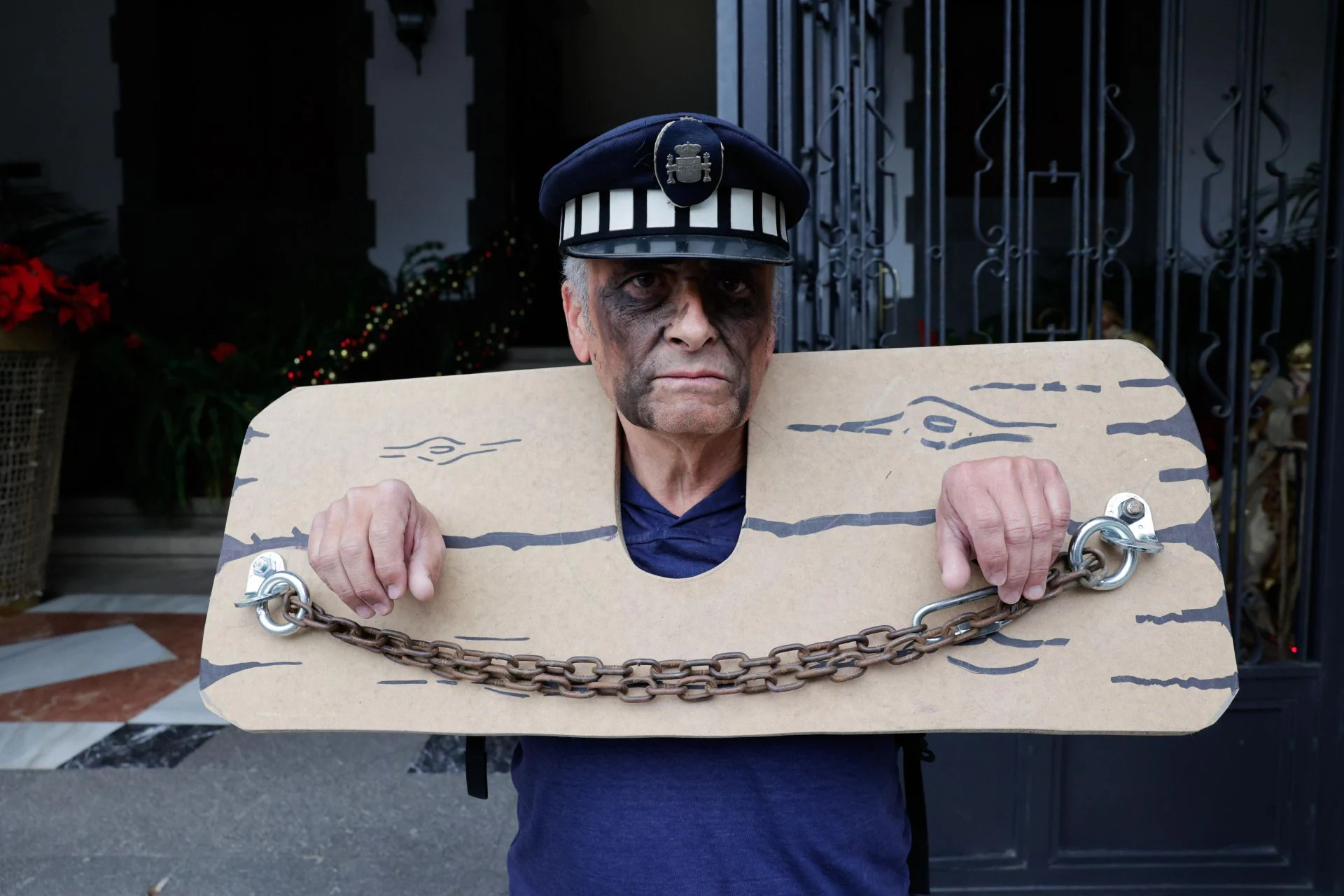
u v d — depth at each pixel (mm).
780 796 949
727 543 992
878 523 934
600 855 957
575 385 992
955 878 2234
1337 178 2100
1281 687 2193
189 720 3182
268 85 6973
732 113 1887
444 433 992
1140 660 902
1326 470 2164
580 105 9227
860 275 2170
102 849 2404
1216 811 2229
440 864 2344
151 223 6902
